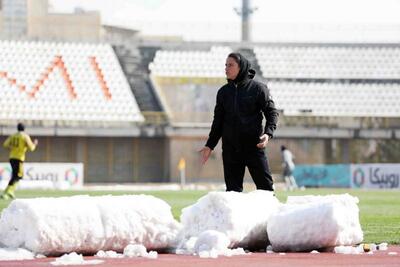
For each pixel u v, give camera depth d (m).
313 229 21.22
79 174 119.12
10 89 145.50
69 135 140.38
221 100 27.78
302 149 148.75
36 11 180.38
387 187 123.12
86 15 177.62
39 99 144.62
